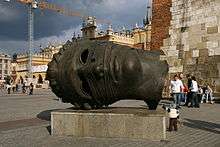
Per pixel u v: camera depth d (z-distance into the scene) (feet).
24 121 37.73
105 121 26.11
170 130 29.53
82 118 26.68
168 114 30.14
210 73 61.57
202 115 41.75
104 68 26.04
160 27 70.95
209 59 61.77
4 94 131.34
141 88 27.53
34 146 23.40
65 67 27.76
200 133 28.53
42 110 51.65
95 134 26.37
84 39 29.96
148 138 25.16
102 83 26.61
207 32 62.39
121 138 25.76
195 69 63.98
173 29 68.28
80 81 27.45
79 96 27.73
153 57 29.14
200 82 63.05
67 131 27.17
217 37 60.80
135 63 26.03
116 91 26.84
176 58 67.36
